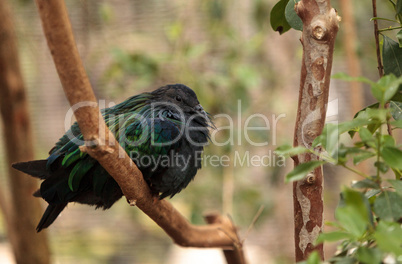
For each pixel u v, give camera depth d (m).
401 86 4.59
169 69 12.54
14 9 13.24
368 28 13.74
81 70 3.86
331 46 4.43
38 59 15.16
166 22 14.32
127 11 14.51
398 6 4.94
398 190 3.43
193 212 12.77
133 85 12.35
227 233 7.89
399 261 3.26
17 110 9.44
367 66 14.12
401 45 4.87
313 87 4.47
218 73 12.69
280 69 14.45
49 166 6.33
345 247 4.20
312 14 4.41
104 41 13.52
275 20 5.63
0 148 14.23
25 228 9.57
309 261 2.99
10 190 9.62
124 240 16.94
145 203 6.20
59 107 16.00
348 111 13.71
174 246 17.48
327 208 14.06
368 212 3.40
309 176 4.55
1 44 9.20
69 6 14.14
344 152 3.46
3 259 17.33
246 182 13.41
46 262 9.73
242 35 14.35
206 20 13.79
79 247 16.44
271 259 15.48
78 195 6.44
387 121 3.47
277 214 15.51
